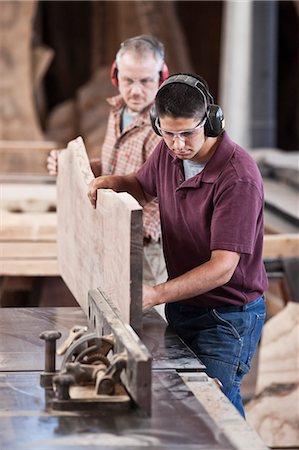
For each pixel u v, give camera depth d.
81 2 13.55
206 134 3.39
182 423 2.70
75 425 2.67
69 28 13.64
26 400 2.86
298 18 14.44
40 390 2.95
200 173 3.52
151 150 4.32
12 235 5.69
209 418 2.75
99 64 12.91
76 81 13.79
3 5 9.89
